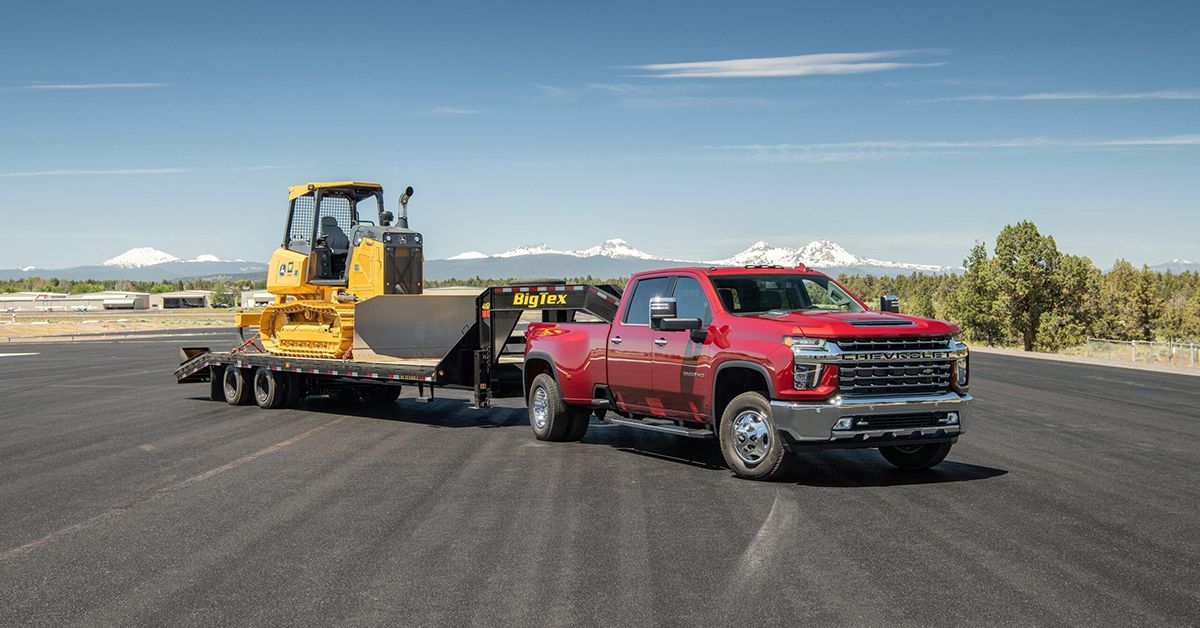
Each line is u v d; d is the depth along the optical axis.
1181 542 6.86
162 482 9.91
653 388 10.57
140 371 29.78
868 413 8.71
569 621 5.20
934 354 9.10
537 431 12.70
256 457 11.54
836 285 10.66
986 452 11.43
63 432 14.36
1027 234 64.44
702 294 10.25
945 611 5.30
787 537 7.04
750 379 9.61
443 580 6.05
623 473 9.93
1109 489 8.94
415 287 17.02
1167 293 137.62
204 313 154.88
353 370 15.52
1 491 9.56
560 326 12.33
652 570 6.19
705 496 8.61
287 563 6.54
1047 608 5.34
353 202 18.25
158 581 6.17
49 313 149.88
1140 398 19.20
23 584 6.17
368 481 9.73
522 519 7.77
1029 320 64.81
